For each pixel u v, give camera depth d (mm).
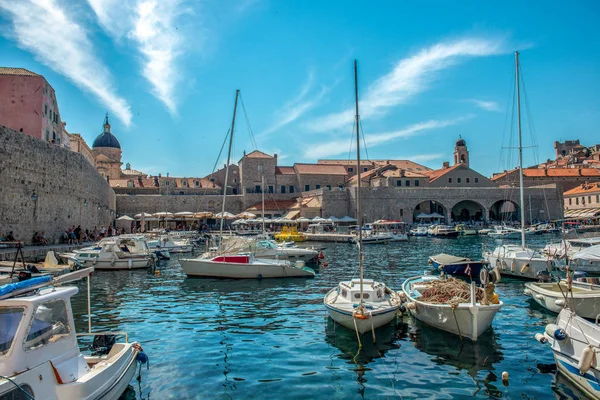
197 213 71562
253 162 94812
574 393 9805
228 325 15547
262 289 22656
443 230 65375
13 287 7637
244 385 10258
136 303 19266
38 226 32781
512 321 15672
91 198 46312
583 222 60594
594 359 9367
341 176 96250
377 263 34688
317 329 14945
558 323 11203
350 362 11758
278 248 33469
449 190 82500
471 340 13148
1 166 28234
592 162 111812
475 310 12820
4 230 28484
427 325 14805
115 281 25141
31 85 39688
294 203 88500
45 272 18062
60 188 36625
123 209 83062
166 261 36219
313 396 9703
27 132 39312
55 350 7895
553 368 11266
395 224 69500
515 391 9938
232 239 32281
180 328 15141
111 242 30422
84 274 10047
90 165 45750
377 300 15148
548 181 97125
